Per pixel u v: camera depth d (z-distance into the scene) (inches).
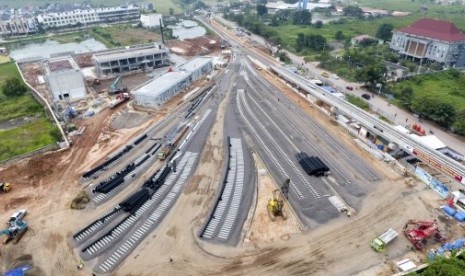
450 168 2194.9
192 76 4318.4
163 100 3649.1
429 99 3137.3
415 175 2351.1
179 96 3858.3
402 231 1866.4
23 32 7834.6
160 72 4751.5
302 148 2743.6
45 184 2329.0
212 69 4877.0
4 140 2987.2
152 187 2279.8
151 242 1839.3
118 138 2933.1
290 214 2012.8
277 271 1647.4
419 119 3191.4
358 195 2171.5
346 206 2074.3
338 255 1727.4
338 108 3189.0
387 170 2423.7
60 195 2224.4
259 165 2514.8
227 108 3521.2
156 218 2014.0
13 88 4018.2
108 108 3543.3
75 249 1813.5
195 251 1770.4
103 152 2714.1
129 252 1782.7
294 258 1716.3
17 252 1796.3
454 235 1835.6
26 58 5506.9
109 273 1663.4
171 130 3065.9
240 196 2178.9
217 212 2046.0
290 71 4370.1
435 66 4510.3
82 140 2898.6
